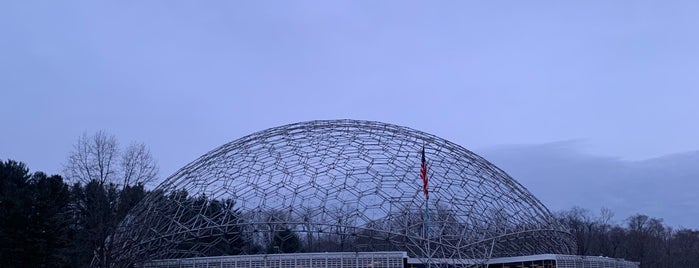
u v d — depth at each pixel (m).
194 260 53.75
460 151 68.19
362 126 69.06
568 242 68.56
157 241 57.81
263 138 67.75
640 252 114.19
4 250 48.88
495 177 66.44
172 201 60.16
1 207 50.22
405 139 66.94
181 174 66.62
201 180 61.97
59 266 55.62
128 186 66.31
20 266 50.12
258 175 59.75
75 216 66.00
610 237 126.50
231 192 57.91
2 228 49.59
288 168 60.22
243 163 62.62
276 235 53.59
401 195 57.19
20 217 50.03
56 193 56.62
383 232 53.06
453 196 59.38
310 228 52.91
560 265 54.34
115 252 60.53
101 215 61.81
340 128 68.62
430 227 54.84
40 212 51.78
